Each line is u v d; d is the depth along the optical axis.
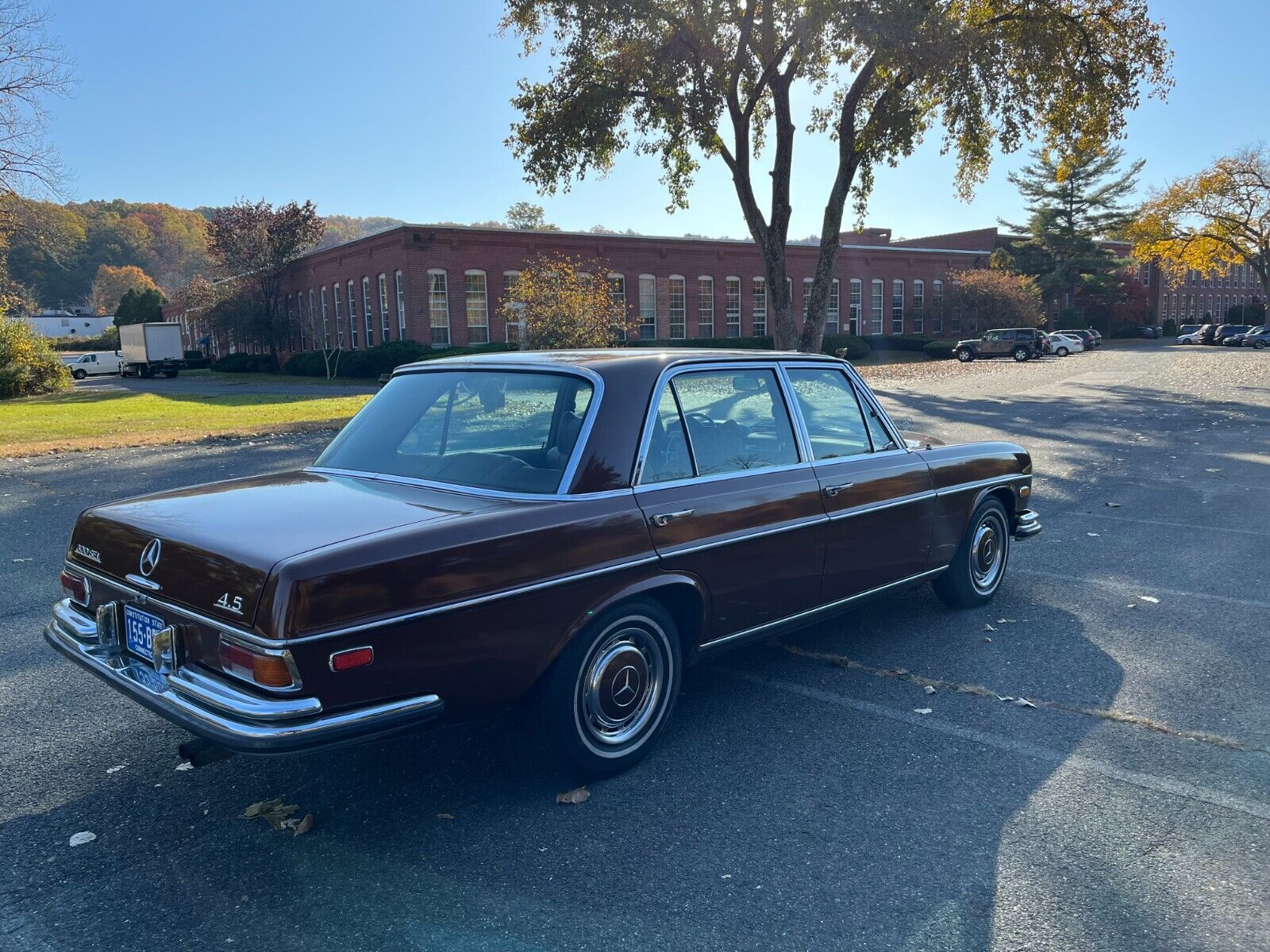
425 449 3.74
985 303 55.06
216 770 3.62
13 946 2.52
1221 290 102.12
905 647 5.02
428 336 39.31
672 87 22.55
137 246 147.50
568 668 3.28
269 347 53.62
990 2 23.23
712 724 4.03
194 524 3.09
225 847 3.04
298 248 51.03
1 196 28.95
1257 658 4.82
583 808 3.30
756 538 3.88
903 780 3.49
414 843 3.06
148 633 3.09
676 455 3.69
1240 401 20.56
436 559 2.89
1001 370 36.25
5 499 9.56
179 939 2.55
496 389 3.75
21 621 5.53
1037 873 2.86
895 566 4.78
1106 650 4.96
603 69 23.12
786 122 24.14
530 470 3.40
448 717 3.01
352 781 3.53
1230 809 3.26
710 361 3.95
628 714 3.54
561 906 2.70
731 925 2.61
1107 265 70.31
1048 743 3.81
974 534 5.48
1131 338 80.75
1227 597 5.95
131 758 3.72
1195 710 4.15
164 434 15.79
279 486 3.61
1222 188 58.28
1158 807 3.28
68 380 34.47
